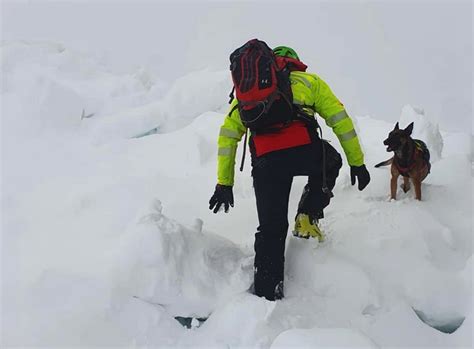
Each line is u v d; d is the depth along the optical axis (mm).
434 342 2734
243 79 2652
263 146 2797
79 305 2668
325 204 3086
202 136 4512
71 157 4316
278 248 2846
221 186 3006
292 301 2840
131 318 2682
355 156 2963
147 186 3867
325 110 2912
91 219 3408
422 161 3688
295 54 3113
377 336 2727
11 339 2480
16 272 2887
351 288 2930
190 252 2984
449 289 2969
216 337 2604
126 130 4883
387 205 3658
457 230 3473
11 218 3385
